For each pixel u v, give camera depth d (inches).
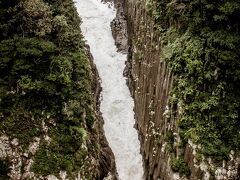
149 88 775.7
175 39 661.3
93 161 673.0
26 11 646.5
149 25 794.2
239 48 591.8
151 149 732.0
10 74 618.8
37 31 649.6
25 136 614.9
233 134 590.6
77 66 708.0
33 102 625.9
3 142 604.4
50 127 631.2
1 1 641.6
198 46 607.5
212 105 596.7
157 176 687.1
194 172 588.1
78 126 650.8
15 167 604.4
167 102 657.6
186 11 635.5
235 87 601.9
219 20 596.7
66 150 631.2
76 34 747.4
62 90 638.5
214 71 597.0
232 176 585.0
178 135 614.9
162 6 729.0
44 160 615.8
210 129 593.3
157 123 708.7
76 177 625.3
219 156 580.4
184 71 625.6
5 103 613.6
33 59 624.7
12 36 641.0
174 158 617.0
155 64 736.3
